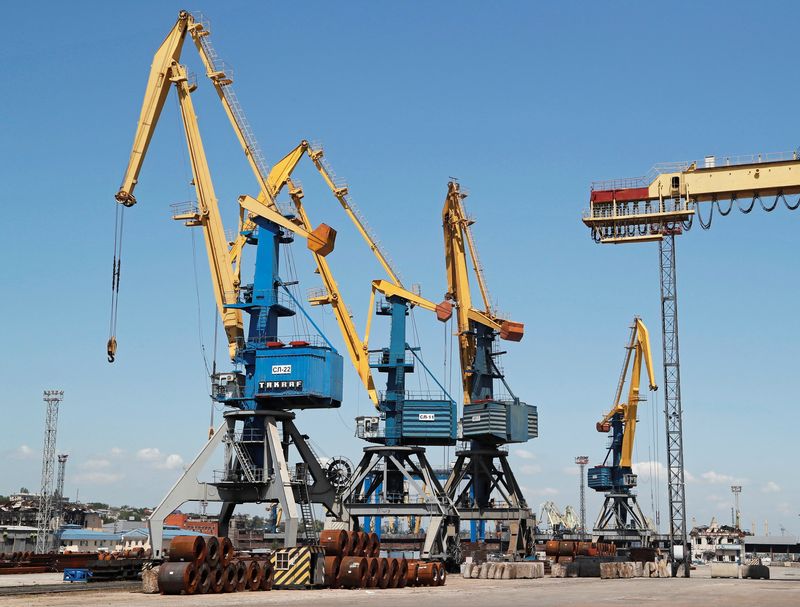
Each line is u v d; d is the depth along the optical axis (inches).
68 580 2199.8
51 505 5669.3
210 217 2770.7
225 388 2647.6
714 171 2874.0
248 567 1814.7
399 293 3363.7
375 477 3408.0
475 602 1573.6
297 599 1566.2
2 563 2726.4
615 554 4441.4
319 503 2785.4
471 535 4249.5
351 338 3405.5
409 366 3351.4
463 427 3735.2
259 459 2635.3
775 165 2812.5
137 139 2696.9
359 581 1961.1
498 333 3794.3
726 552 7219.5
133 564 2290.8
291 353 2596.0
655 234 2950.3
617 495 5723.4
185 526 6048.2
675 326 3511.3
